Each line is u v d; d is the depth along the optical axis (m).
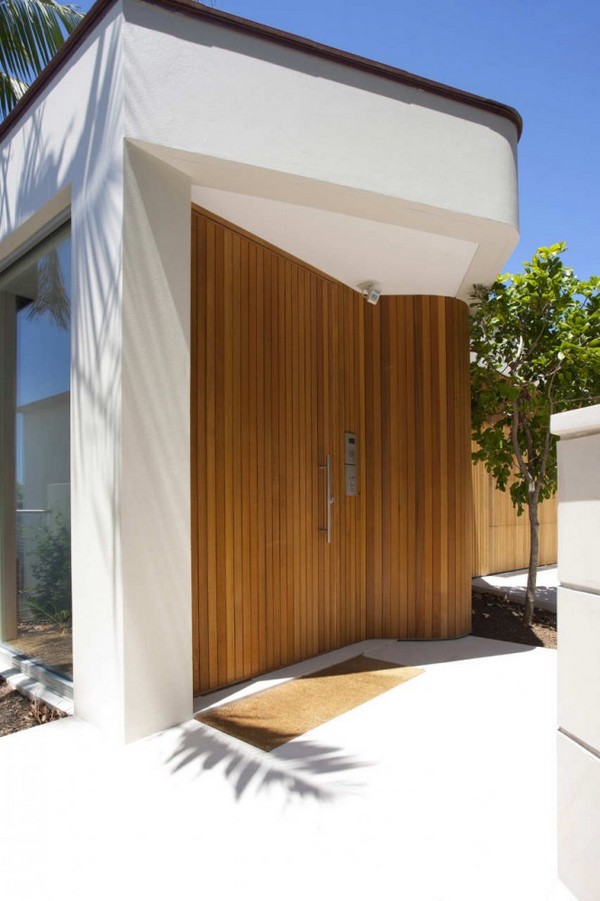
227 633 3.55
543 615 5.67
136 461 2.74
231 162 2.97
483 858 1.87
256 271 3.88
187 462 3.01
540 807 2.18
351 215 3.59
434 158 3.54
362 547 4.80
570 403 5.39
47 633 3.61
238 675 3.61
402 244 4.01
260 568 3.80
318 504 4.35
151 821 2.09
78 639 2.98
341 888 1.73
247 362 3.76
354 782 2.38
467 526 5.02
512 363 5.36
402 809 2.17
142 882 1.76
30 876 1.79
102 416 2.80
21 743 2.70
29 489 3.87
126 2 2.79
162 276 2.91
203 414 3.44
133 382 2.75
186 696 2.97
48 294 3.68
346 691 3.49
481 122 3.72
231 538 3.59
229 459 3.60
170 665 2.88
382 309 4.97
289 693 3.45
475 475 7.33
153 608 2.80
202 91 2.94
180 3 2.90
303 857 1.88
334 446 4.54
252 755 2.60
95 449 2.85
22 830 2.03
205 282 3.49
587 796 1.62
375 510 4.86
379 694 3.44
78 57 3.12
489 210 3.70
